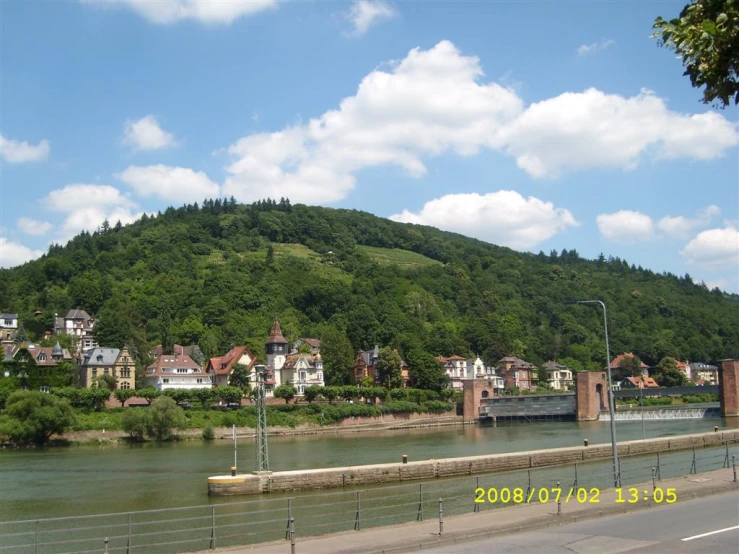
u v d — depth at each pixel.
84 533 50.47
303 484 66.44
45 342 197.38
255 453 105.44
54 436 125.88
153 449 116.50
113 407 149.88
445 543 30.73
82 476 81.06
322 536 33.03
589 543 29.09
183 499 63.91
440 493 62.34
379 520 50.34
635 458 85.25
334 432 156.12
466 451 102.81
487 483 67.12
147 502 62.72
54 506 61.47
